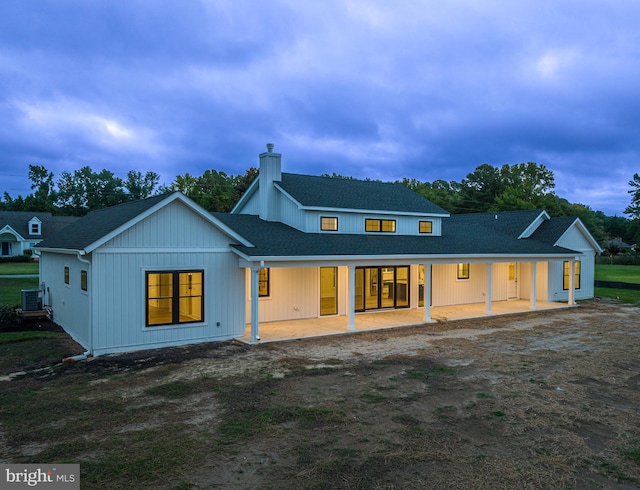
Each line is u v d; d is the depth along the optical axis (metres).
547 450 6.06
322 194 17.78
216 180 69.19
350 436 6.43
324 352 11.45
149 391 8.33
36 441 6.21
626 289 28.59
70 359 10.34
